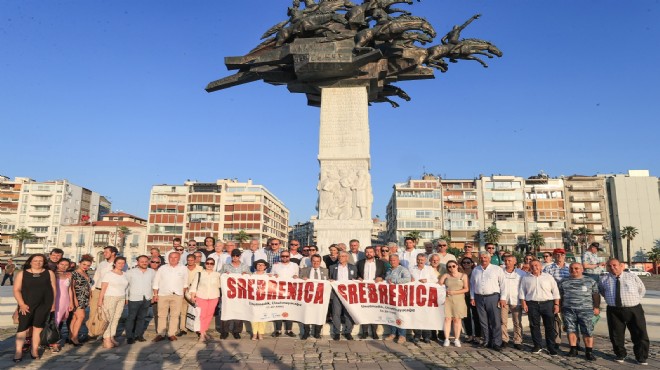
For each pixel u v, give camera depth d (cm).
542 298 1063
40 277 957
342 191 1741
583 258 1378
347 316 1192
